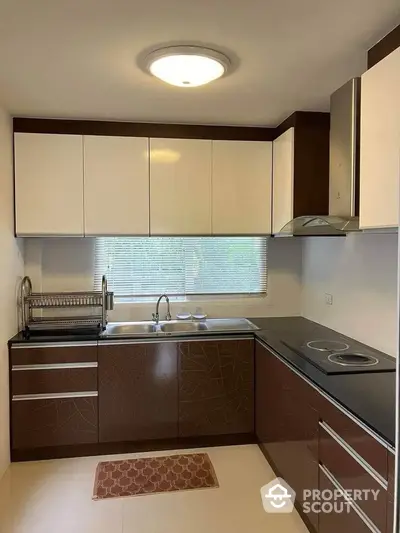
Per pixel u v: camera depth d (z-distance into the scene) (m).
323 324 3.51
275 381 2.83
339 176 2.31
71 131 3.23
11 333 3.12
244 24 1.77
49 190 3.21
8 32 1.82
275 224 3.41
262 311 3.92
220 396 3.31
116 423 3.20
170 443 3.29
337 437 1.92
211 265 3.88
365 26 1.79
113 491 2.72
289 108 2.93
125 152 3.29
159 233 3.36
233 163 3.42
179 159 3.36
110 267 3.73
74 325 3.47
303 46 1.97
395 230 1.96
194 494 2.69
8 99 2.73
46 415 3.12
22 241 3.41
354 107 2.16
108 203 3.29
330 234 3.16
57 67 2.20
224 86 2.48
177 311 3.81
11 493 2.71
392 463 1.50
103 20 1.72
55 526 2.39
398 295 1.20
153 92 2.59
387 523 1.54
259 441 3.27
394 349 2.52
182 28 1.79
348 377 2.21
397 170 1.65
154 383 3.23
